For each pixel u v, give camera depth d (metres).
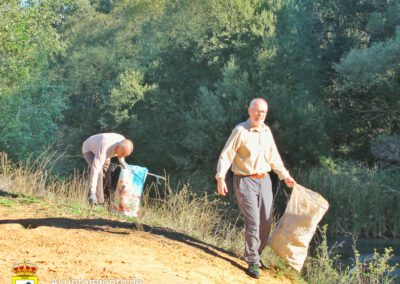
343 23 36.66
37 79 28.81
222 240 9.75
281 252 7.83
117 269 5.89
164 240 7.81
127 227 8.53
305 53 32.38
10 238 6.74
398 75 29.22
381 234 21.95
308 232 7.75
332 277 9.16
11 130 28.00
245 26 34.03
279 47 31.78
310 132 28.70
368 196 22.45
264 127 7.37
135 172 9.72
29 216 8.49
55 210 9.25
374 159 31.20
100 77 43.91
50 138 30.62
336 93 33.41
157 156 33.97
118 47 45.25
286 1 33.91
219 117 29.75
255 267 7.23
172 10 41.66
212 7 35.81
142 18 47.78
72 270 5.67
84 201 10.83
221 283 6.45
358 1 35.75
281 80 31.56
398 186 23.91
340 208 22.25
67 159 31.98
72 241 6.84
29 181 11.73
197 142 29.86
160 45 39.00
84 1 57.03
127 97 35.50
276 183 24.03
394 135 28.45
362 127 32.38
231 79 31.20
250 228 7.27
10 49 21.11
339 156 31.66
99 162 9.34
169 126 34.38
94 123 38.09
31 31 21.98
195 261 7.01
